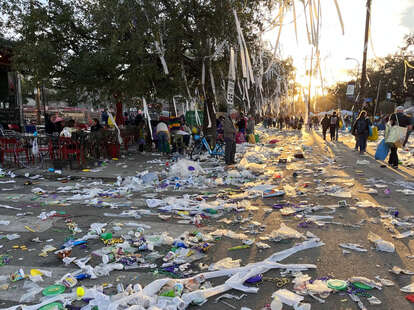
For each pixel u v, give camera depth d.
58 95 11.79
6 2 10.09
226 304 2.96
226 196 6.67
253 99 22.22
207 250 4.09
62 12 10.09
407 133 10.21
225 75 13.25
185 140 14.26
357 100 21.22
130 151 14.30
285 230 4.59
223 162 11.19
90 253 4.07
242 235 4.53
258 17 11.36
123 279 3.42
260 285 3.26
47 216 5.50
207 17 10.99
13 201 6.46
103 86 10.91
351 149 14.52
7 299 3.08
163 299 2.90
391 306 2.88
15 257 3.97
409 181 7.72
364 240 4.31
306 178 8.29
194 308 2.91
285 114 33.53
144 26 10.11
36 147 10.04
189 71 13.59
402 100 38.06
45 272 3.53
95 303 2.90
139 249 4.12
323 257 3.84
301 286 3.19
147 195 6.88
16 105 17.17
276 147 15.73
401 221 4.96
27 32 10.14
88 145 10.64
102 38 10.88
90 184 7.97
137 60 10.93
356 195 6.51
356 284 3.20
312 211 5.56
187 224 5.10
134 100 14.16
